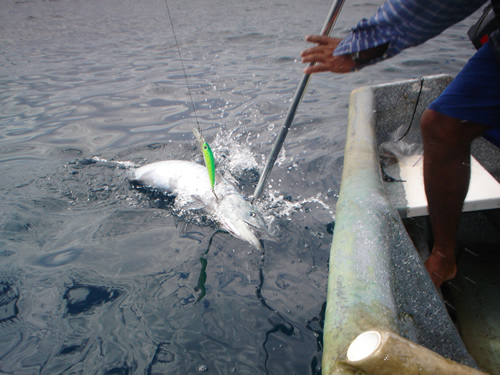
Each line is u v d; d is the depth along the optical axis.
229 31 8.26
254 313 1.72
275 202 2.60
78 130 3.91
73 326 1.67
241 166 3.11
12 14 10.89
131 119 4.14
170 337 1.61
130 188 2.89
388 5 1.34
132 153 3.42
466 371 0.68
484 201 1.72
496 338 1.49
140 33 8.41
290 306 1.76
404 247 1.25
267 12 10.46
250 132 3.74
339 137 3.55
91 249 2.20
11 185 2.89
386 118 2.59
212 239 2.29
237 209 2.36
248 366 1.47
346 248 1.12
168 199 2.75
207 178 2.72
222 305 1.77
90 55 6.75
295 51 6.57
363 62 1.44
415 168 2.14
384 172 2.14
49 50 7.12
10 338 1.61
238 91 4.84
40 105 4.59
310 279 1.93
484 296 1.68
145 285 1.91
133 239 2.30
